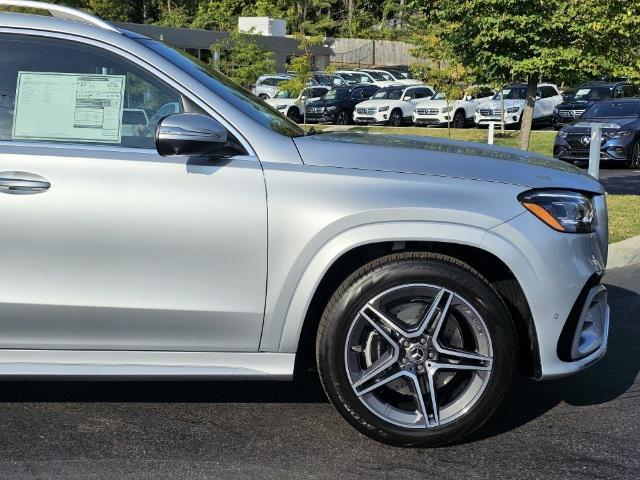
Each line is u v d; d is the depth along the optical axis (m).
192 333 3.42
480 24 12.55
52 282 3.33
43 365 3.41
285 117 4.11
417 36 21.80
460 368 3.45
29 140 3.40
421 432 3.46
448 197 3.37
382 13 64.44
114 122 3.44
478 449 3.57
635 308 5.93
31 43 3.46
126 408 4.01
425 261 3.38
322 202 3.34
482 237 3.35
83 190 3.30
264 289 3.38
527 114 14.17
